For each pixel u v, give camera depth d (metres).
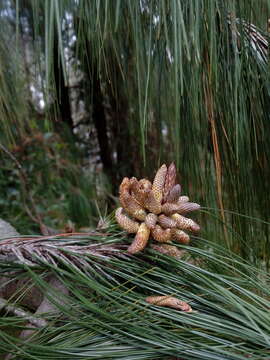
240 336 0.22
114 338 0.24
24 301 0.35
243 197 0.38
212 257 0.27
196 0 0.25
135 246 0.26
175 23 0.24
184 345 0.22
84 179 0.94
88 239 0.29
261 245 0.41
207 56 0.30
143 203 0.26
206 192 0.38
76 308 0.25
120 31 0.34
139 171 0.89
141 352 0.23
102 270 0.27
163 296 0.25
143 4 0.29
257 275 0.29
